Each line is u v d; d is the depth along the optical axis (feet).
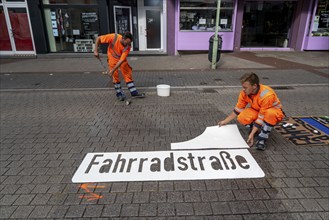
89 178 10.42
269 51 45.42
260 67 32.55
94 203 9.03
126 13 43.24
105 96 21.98
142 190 9.66
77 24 42.34
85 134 14.49
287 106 18.78
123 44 18.24
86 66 35.09
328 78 27.12
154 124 15.72
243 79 11.53
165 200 9.13
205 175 10.46
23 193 9.61
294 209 8.63
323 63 34.91
